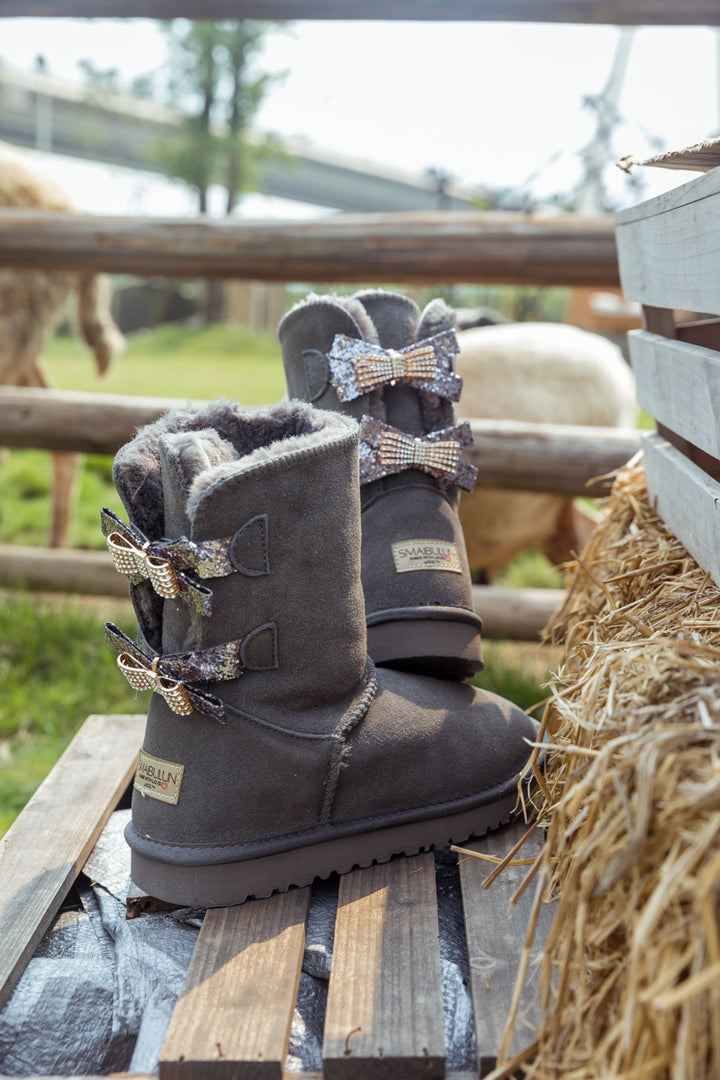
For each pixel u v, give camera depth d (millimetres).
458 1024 773
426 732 958
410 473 1123
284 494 848
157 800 878
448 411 1159
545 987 665
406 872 934
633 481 1353
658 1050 558
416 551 1088
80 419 2510
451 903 938
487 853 982
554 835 738
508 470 2199
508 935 832
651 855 608
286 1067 734
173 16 2557
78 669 2404
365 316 1115
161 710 888
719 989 521
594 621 1033
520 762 1045
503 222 2635
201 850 858
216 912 862
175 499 849
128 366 9516
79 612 2715
